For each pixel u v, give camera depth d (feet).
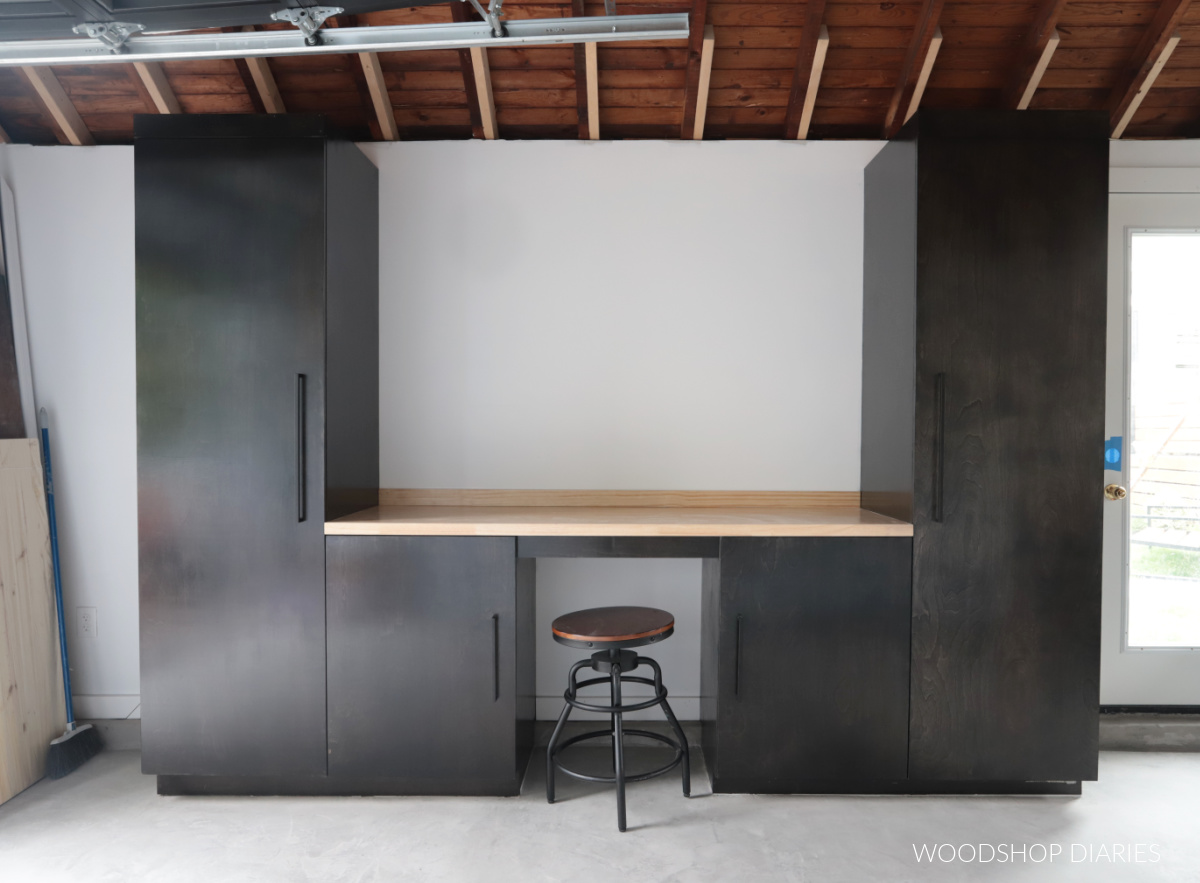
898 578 8.95
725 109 10.87
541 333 11.01
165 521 9.07
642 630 8.59
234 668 9.05
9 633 9.60
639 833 8.29
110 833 8.39
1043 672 8.96
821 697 8.96
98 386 11.09
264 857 7.87
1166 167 10.98
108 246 11.05
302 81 10.60
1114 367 11.05
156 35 7.26
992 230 8.87
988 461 8.91
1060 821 8.61
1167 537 11.05
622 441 11.02
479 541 8.94
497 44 7.17
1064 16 9.86
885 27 9.89
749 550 8.91
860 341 10.95
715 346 10.97
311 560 9.01
